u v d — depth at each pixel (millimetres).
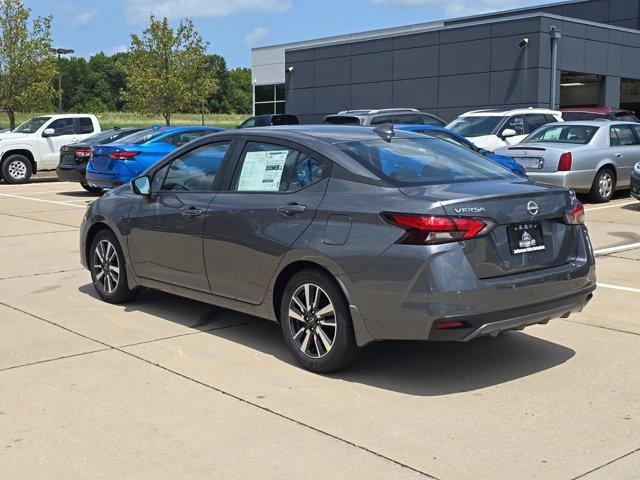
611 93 29969
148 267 6543
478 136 16500
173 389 4863
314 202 5125
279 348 5730
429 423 4305
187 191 6184
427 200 4625
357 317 4805
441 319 4488
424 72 30266
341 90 33688
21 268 8852
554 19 26859
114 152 15156
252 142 5816
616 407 4527
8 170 21094
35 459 3865
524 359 5453
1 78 29719
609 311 6754
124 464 3809
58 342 5879
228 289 5758
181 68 36125
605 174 14445
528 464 3775
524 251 4859
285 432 4191
